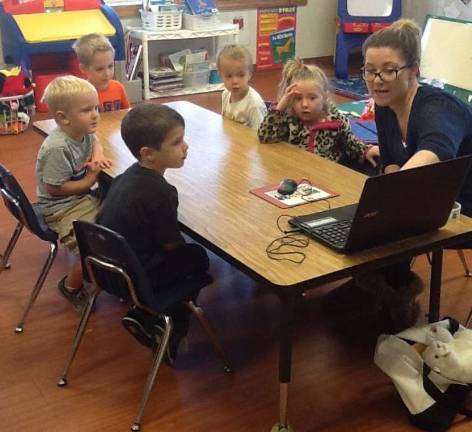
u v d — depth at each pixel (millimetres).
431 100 2307
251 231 2105
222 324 2771
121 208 2215
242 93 3406
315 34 7605
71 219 2764
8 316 2818
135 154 2305
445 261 3254
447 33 3988
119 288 2193
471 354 2234
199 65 6496
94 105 2738
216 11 6344
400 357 2264
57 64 5832
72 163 2768
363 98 6172
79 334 2400
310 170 2604
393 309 2688
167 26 6219
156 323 2277
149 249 2258
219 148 2861
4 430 2182
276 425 2109
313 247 2012
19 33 5344
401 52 2252
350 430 2182
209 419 2230
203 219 2188
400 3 6781
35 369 2488
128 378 2434
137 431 2176
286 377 2018
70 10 5715
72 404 2305
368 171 3049
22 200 2525
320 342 2646
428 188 1973
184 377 2434
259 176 2541
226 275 3174
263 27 7184
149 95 6207
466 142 2359
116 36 5719
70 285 2844
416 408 2188
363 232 1940
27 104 5164
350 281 3004
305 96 2916
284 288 1825
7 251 2988
